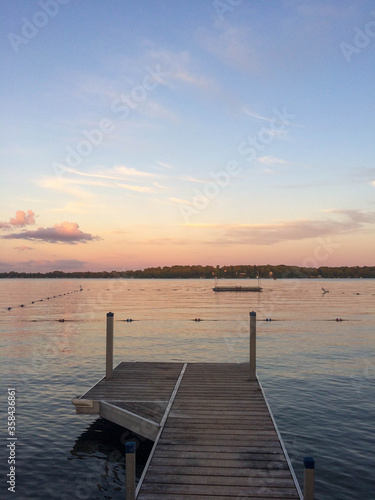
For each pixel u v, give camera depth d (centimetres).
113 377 1412
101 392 1222
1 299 8394
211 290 14625
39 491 870
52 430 1218
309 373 1939
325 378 1839
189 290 14662
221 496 660
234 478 716
